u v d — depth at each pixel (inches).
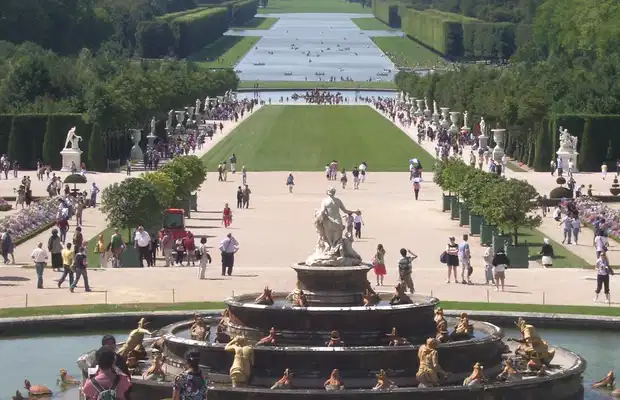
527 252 5398.6
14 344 3865.7
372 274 5029.5
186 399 2507.4
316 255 3449.8
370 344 3277.6
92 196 7603.4
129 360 3331.7
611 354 3737.7
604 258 4397.1
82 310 4143.7
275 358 3184.1
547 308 4200.3
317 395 2994.6
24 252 5743.1
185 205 7106.3
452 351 3238.2
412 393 3024.1
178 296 4463.6
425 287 4709.6
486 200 5841.5
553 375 3203.7
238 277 4909.0
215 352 3235.7
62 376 3442.4
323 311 3284.9
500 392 3090.6
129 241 5748.0
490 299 4443.9
